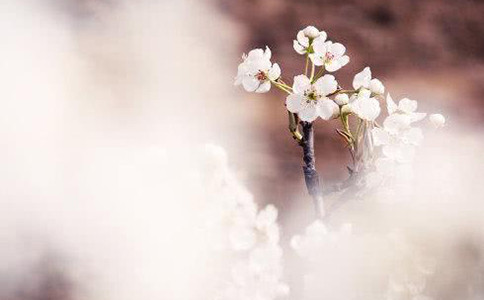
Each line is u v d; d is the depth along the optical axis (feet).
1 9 13.50
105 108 10.53
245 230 2.82
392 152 2.74
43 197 7.33
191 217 2.77
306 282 2.86
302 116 2.77
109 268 5.74
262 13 15.01
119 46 12.78
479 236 3.09
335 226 2.92
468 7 16.19
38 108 10.00
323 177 8.84
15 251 6.35
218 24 14.40
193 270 2.81
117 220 6.49
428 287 3.07
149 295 2.81
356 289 2.86
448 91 12.92
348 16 15.51
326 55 2.83
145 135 9.80
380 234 2.92
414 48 14.62
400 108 2.80
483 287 3.11
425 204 2.94
